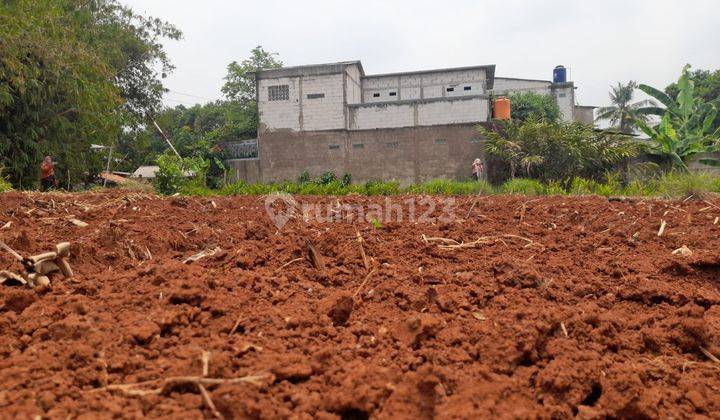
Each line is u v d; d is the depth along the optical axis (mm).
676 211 5496
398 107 21812
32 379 1580
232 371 1719
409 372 1727
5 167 10727
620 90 43469
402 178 21578
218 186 16281
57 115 12492
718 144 17016
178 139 30734
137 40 21812
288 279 2828
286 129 22422
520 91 31891
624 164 17594
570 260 3428
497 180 20047
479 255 3525
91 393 1529
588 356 1929
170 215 4898
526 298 2590
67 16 14148
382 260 3305
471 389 1648
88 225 4020
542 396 1734
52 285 2463
